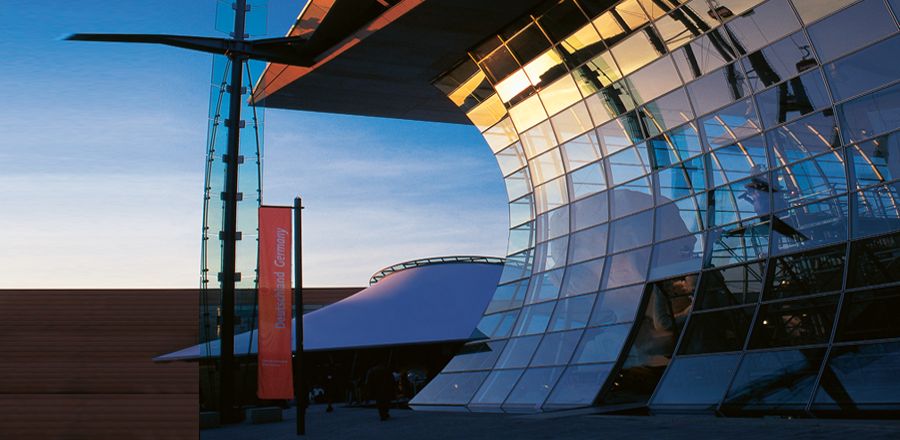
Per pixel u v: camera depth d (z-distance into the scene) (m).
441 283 41.53
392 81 26.69
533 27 22.39
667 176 19.50
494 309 24.58
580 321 20.50
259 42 21.89
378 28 22.56
